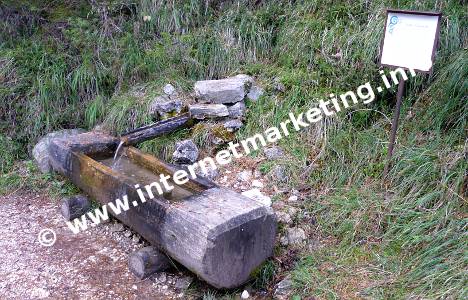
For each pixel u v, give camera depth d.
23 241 3.30
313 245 3.00
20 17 5.41
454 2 4.17
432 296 2.36
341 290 2.59
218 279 2.45
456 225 2.68
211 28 5.08
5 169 4.30
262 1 5.29
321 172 3.54
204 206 2.59
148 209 2.77
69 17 5.44
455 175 2.97
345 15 4.53
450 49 3.89
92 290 2.77
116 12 5.50
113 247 3.22
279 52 4.71
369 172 3.39
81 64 4.94
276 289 2.69
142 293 2.75
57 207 3.80
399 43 3.03
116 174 3.13
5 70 4.84
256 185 3.52
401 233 2.81
